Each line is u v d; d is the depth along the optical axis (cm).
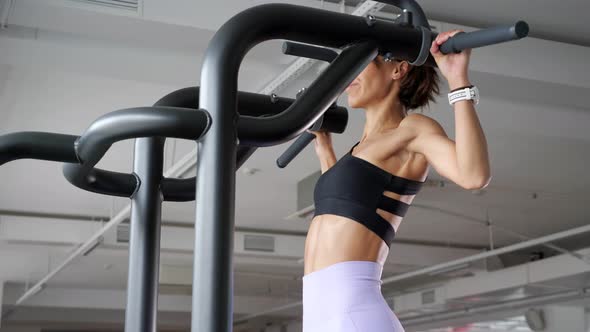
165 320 1686
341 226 153
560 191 912
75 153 132
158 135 119
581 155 782
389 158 158
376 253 153
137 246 154
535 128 591
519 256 1299
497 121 585
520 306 1213
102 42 474
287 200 966
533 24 524
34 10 411
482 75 509
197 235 115
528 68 509
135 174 158
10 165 804
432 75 176
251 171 829
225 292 112
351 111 568
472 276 1173
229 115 119
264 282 1462
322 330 150
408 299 1340
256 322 1772
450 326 1402
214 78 119
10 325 1766
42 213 1005
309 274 156
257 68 505
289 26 127
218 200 115
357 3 457
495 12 508
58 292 1478
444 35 134
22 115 663
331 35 131
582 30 532
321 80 130
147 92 620
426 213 1021
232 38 121
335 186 156
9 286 1438
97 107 650
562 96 556
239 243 1074
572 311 1238
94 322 1633
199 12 430
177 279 1265
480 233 1145
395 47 136
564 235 852
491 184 877
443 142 150
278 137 124
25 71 575
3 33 457
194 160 635
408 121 159
